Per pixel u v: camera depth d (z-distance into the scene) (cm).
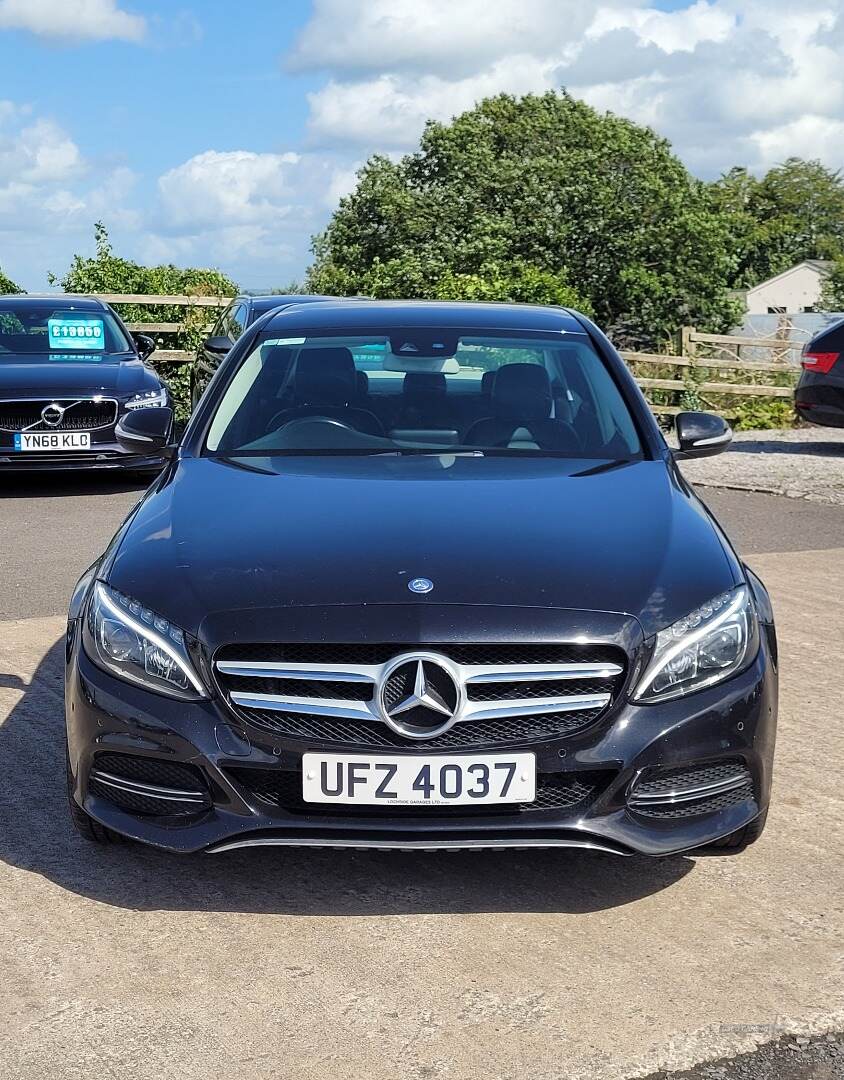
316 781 314
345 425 442
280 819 319
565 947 315
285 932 321
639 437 443
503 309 526
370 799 314
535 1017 283
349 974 301
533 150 4653
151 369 1137
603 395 463
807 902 340
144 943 314
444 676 313
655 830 324
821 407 1296
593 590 327
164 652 323
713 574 343
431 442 435
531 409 452
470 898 340
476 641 313
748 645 335
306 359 474
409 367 469
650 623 323
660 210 3925
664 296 3862
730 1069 264
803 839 380
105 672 330
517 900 339
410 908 334
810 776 431
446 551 340
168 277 2114
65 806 397
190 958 308
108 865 357
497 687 315
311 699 316
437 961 307
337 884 347
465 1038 274
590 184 3984
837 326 1295
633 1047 271
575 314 529
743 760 331
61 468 1033
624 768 317
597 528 360
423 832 316
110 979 298
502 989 294
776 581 738
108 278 2062
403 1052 269
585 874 355
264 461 422
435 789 313
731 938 320
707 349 1981
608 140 4281
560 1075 261
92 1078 259
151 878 349
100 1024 279
